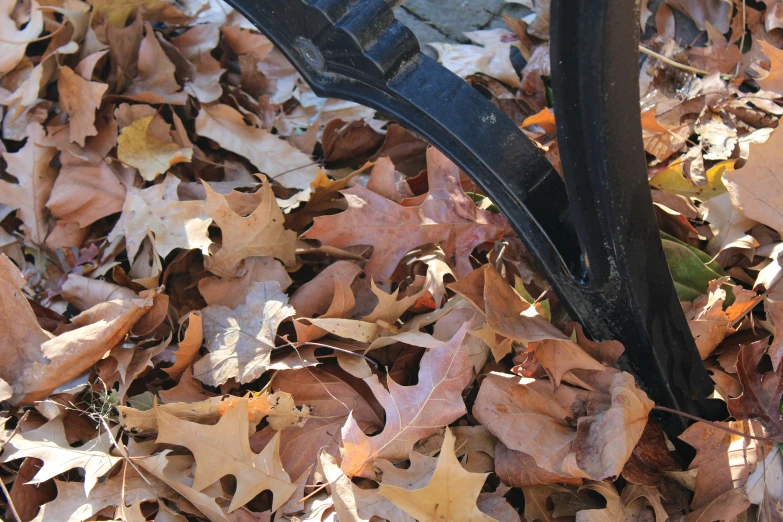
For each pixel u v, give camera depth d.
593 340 0.81
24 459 0.81
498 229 0.88
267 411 0.80
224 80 1.07
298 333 0.82
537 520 0.79
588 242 0.75
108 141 0.97
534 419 0.79
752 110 1.01
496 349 0.81
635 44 0.70
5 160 0.99
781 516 0.77
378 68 0.75
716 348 0.86
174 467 0.80
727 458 0.78
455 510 0.75
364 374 0.81
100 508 0.78
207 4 1.10
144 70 1.02
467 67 1.06
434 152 0.89
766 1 1.07
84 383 0.83
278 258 0.89
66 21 1.02
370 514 0.77
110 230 0.96
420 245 0.90
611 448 0.75
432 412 0.78
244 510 0.78
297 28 0.76
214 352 0.83
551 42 0.70
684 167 0.96
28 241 0.95
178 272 0.91
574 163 0.73
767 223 0.86
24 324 0.84
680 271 0.88
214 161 1.00
